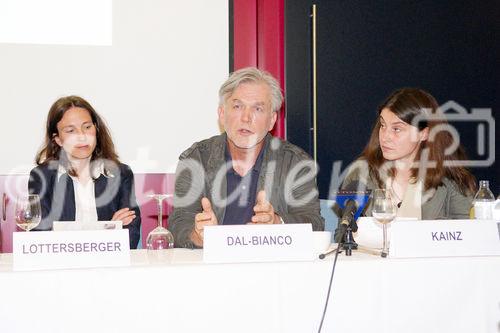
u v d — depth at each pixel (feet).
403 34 15.76
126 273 6.42
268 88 11.28
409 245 7.09
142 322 6.44
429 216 11.37
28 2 13.65
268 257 6.88
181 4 14.33
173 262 6.98
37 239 6.53
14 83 13.55
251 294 6.64
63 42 13.82
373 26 15.55
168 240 7.45
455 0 16.02
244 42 14.67
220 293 6.59
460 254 7.18
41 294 6.26
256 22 14.73
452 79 16.03
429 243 7.14
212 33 14.49
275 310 6.67
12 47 13.57
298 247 6.94
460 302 6.97
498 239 7.31
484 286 7.02
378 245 7.94
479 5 16.20
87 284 6.35
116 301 6.40
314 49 15.06
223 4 14.55
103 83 13.98
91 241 6.65
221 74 14.52
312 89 15.06
